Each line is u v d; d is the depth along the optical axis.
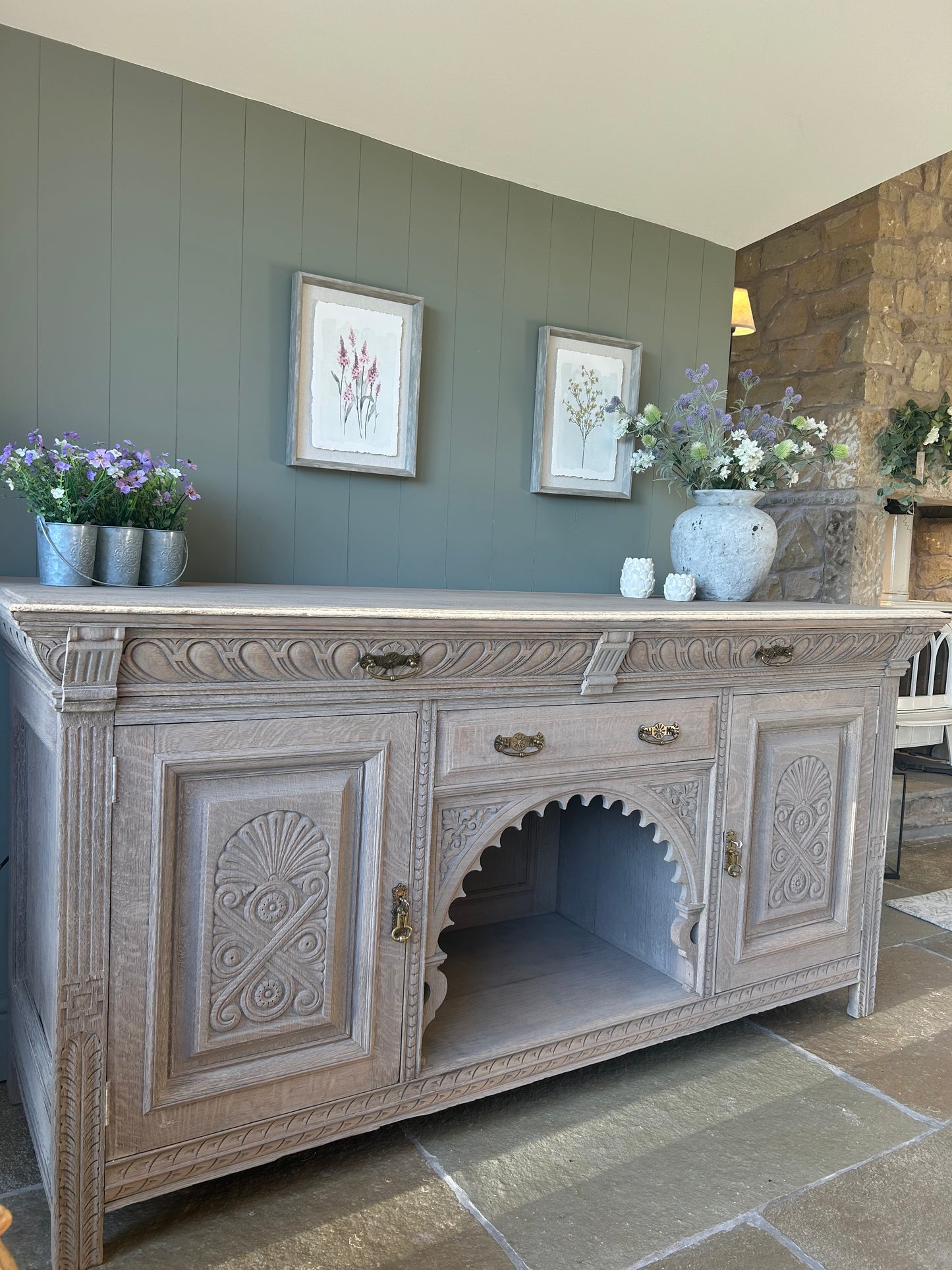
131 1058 1.29
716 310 2.69
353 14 1.74
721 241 2.67
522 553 2.40
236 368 1.93
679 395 2.63
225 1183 1.50
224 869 1.35
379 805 1.47
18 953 1.68
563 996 1.92
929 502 3.94
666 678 1.80
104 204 1.76
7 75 1.65
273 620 1.26
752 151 2.31
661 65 1.99
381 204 2.08
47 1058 1.35
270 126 1.92
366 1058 1.51
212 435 1.92
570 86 2.00
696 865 1.92
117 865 1.25
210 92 1.85
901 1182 1.57
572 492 2.42
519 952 2.18
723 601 2.31
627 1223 1.44
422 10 1.76
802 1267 1.36
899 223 3.71
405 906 1.52
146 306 1.82
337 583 2.11
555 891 2.48
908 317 3.79
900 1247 1.41
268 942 1.40
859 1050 2.06
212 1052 1.37
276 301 1.97
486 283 2.26
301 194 1.97
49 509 1.51
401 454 2.15
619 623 1.62
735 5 1.86
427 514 2.23
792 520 3.93
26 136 1.68
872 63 2.07
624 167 2.29
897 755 3.98
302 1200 1.46
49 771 1.31
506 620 1.47
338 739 1.42
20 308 1.70
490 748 1.59
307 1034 1.46
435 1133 1.67
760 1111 1.78
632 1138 1.68
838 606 2.28
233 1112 1.38
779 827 2.04
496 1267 1.33
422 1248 1.36
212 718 1.31
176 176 1.83
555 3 1.79
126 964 1.27
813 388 3.88
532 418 2.37
